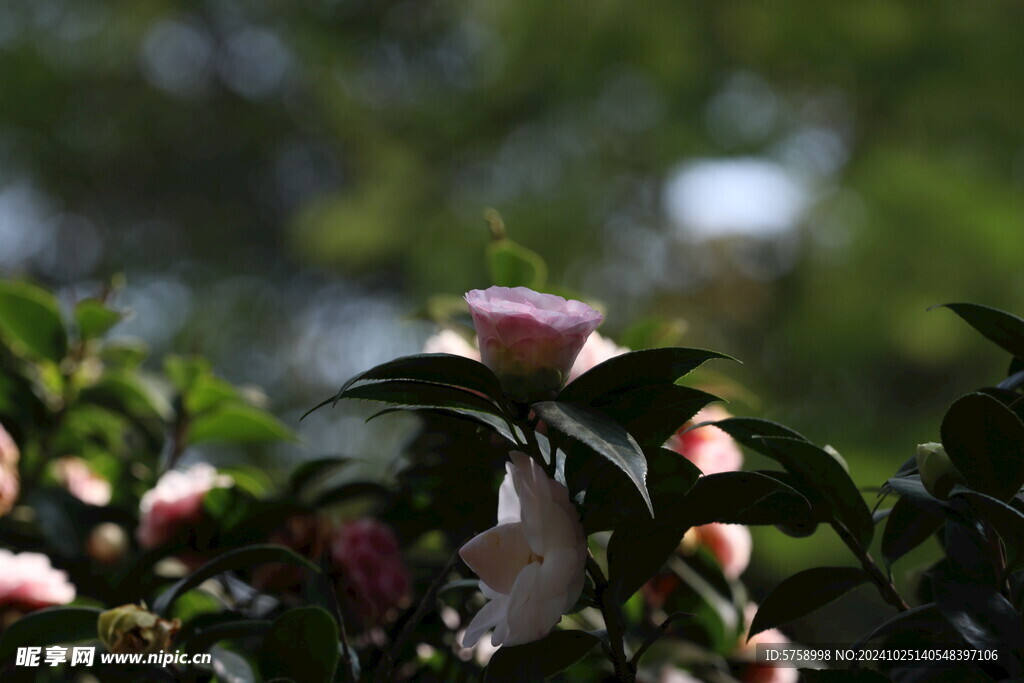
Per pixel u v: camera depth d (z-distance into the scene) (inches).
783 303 229.5
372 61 277.3
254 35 290.0
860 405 215.6
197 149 295.0
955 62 211.8
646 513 28.8
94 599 45.7
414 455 44.6
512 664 28.6
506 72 245.0
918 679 30.3
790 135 230.4
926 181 204.5
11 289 52.7
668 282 241.6
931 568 34.3
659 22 223.0
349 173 286.2
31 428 54.1
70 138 279.7
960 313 30.9
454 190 254.2
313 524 45.8
